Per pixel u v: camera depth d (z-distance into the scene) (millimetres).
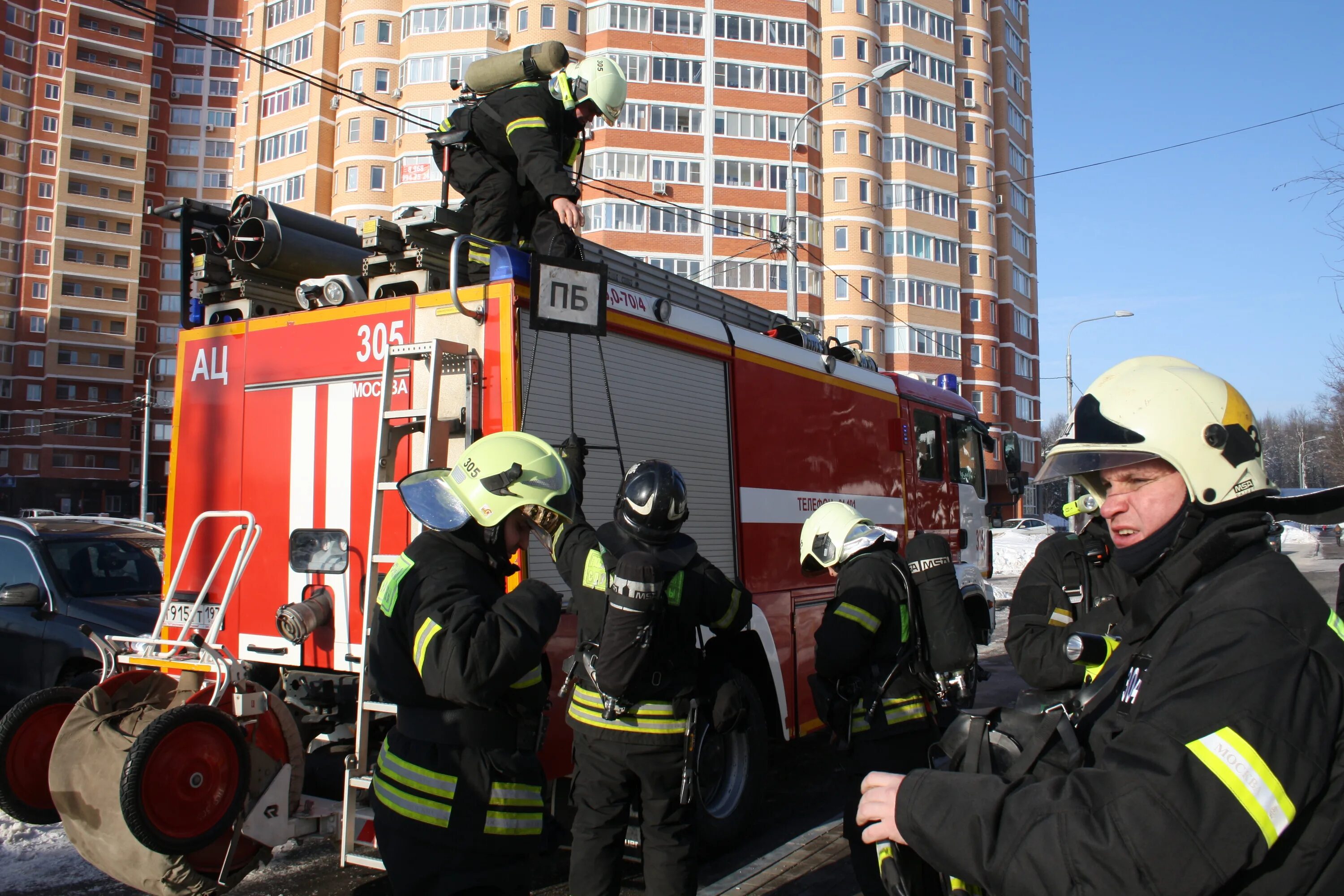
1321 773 1304
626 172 42438
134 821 3271
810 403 6637
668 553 3297
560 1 42969
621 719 3158
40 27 60156
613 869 3193
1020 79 56438
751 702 5211
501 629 2506
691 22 43938
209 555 4934
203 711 3516
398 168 44594
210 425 5043
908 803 1547
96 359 60938
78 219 60562
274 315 5125
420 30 44062
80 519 8414
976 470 9211
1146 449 1606
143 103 62219
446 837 2537
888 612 3727
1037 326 57562
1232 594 1472
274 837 3762
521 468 2760
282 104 48031
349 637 4410
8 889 4262
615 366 4891
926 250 47875
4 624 6734
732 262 43094
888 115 47531
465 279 4652
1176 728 1349
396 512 4332
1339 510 1571
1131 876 1293
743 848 5102
